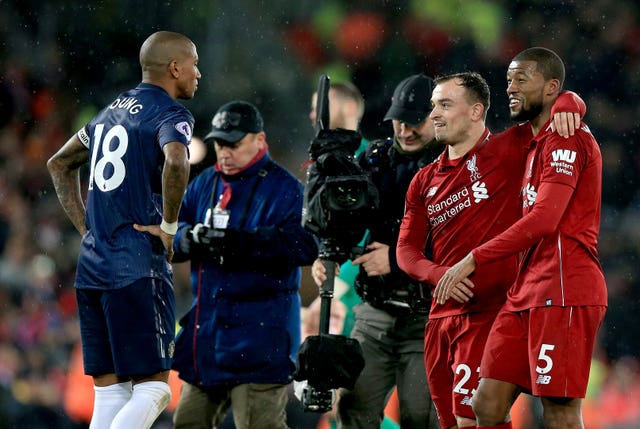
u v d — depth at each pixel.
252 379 21.61
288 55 51.16
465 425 18.42
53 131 50.31
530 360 17.06
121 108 18.30
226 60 50.38
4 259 43.84
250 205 22.31
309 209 19.80
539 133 17.77
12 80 50.06
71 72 51.09
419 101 20.70
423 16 52.34
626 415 37.38
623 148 53.28
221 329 21.81
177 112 17.97
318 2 51.59
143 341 17.77
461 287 18.05
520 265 17.64
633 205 52.22
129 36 51.28
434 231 19.03
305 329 25.41
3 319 37.72
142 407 17.56
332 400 19.77
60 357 36.59
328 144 19.88
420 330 20.80
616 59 54.12
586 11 54.25
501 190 18.39
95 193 18.14
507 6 53.66
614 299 48.09
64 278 43.88
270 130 50.25
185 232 22.06
